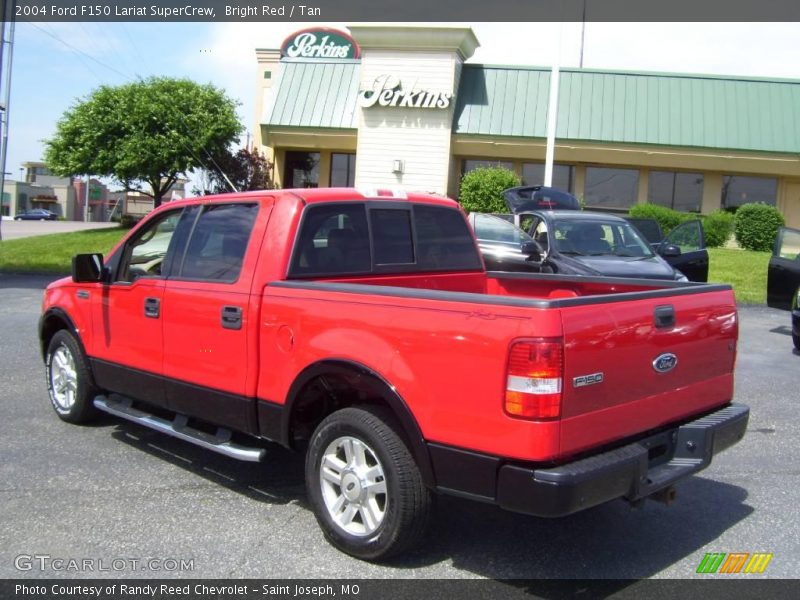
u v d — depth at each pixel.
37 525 4.36
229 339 4.62
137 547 4.12
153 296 5.18
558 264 9.97
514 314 3.39
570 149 23.75
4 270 18.22
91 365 5.92
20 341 9.80
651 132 23.42
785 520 4.66
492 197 22.20
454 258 5.68
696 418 4.28
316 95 25.58
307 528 4.42
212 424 5.10
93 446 5.80
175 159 24.39
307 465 4.24
